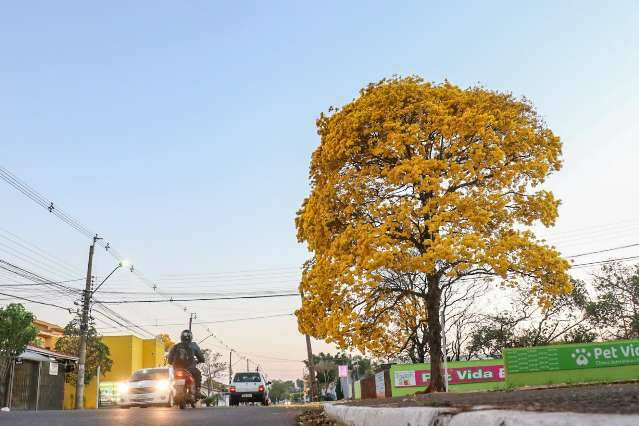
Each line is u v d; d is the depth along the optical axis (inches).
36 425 351.3
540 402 110.4
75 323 1824.6
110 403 1929.1
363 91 737.6
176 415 455.2
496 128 683.4
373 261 588.4
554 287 625.0
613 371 869.2
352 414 223.5
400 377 1001.5
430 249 588.4
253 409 604.4
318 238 690.8
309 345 1871.3
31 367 1338.6
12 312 1117.7
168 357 749.3
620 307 1280.8
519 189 681.0
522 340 1294.3
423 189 612.7
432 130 655.8
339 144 685.3
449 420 102.5
